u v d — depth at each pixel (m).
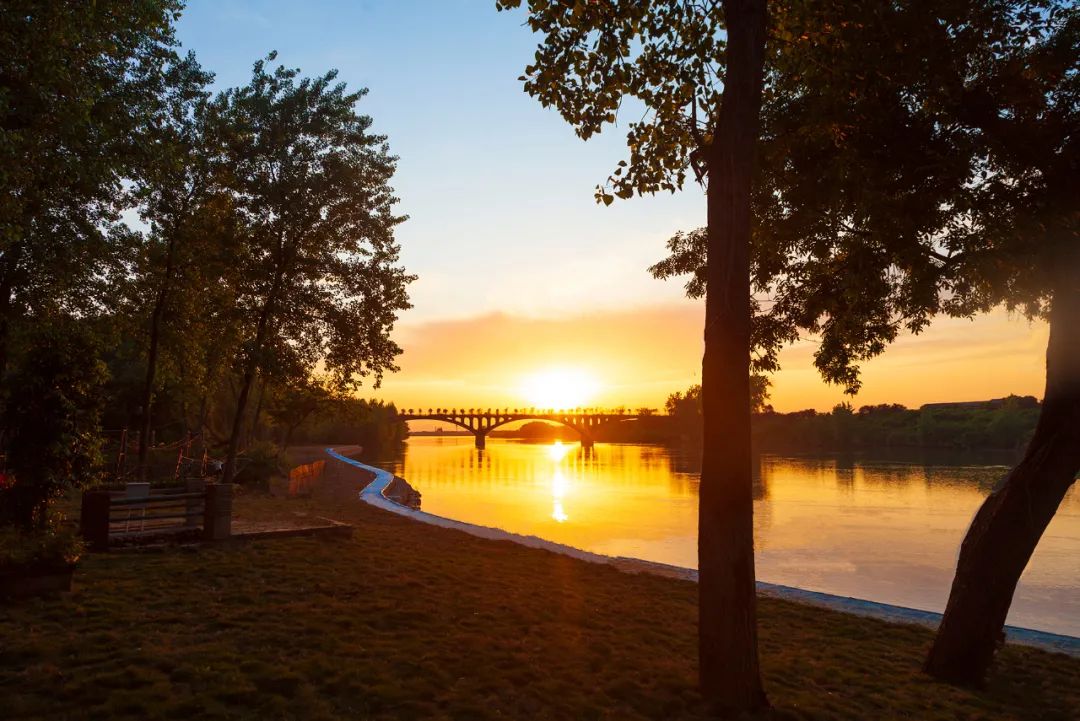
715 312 5.72
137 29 15.20
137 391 35.06
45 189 15.85
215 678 5.16
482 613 7.91
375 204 20.73
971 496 35.22
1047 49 7.19
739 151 5.79
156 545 9.94
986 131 7.51
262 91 19.89
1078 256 6.88
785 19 7.57
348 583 8.62
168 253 21.52
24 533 8.31
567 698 5.53
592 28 7.84
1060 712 6.51
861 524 25.17
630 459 79.81
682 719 5.26
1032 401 96.25
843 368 9.73
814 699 6.05
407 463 67.25
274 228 19.41
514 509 28.28
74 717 4.35
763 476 49.34
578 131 8.41
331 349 20.38
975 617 7.33
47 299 19.59
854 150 7.73
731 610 5.55
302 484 27.67
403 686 5.38
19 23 11.02
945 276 7.92
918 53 7.05
